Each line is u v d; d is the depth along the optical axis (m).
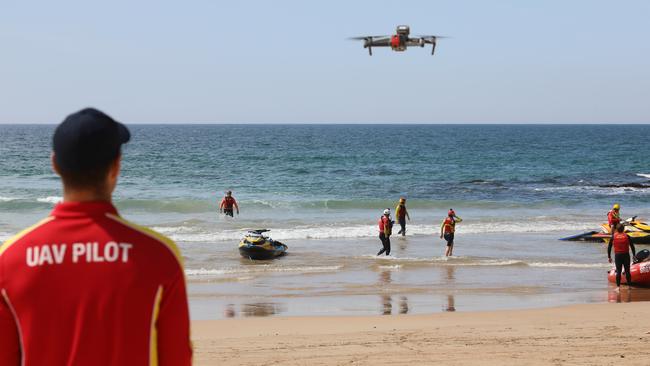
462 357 8.52
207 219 29.56
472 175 59.03
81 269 2.16
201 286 16.22
